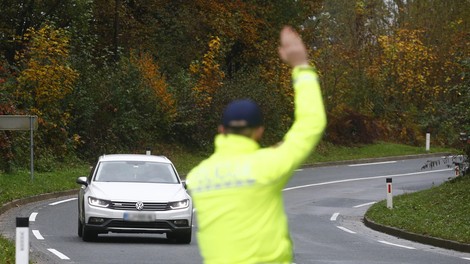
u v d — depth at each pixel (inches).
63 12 4020.7
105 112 4052.7
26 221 1148.5
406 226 2378.2
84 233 1914.4
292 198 3307.1
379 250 1959.9
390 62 5989.2
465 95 2987.2
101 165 2017.7
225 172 535.5
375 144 5585.6
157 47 4933.6
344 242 2112.5
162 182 1984.5
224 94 4616.1
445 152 5551.2
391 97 6053.2
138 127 4119.1
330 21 6048.2
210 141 4606.3
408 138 5905.5
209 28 5032.0
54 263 1579.7
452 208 2689.5
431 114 6023.6
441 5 6215.6
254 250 532.1
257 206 532.7
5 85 3489.2
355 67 5777.6
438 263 1752.0
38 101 3639.3
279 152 530.3
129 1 5024.6
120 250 1787.6
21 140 3533.5
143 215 1877.5
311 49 5462.6
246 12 5142.7
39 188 3115.2
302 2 5388.8
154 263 1611.7
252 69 5059.1
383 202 3021.7
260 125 550.6
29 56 3730.3
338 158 5000.0
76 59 3971.5
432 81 6013.8
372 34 6082.7
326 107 5511.8
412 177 4188.0
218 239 534.3
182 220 1903.3
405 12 6353.3
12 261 1502.2
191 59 4948.3
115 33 4490.7
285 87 5177.2
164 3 5073.8
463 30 6058.1
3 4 3865.7
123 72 4185.5
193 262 1635.1
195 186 542.6
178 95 4498.0
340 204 3149.6
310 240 2135.8
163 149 4350.4
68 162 3786.9
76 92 3897.6
